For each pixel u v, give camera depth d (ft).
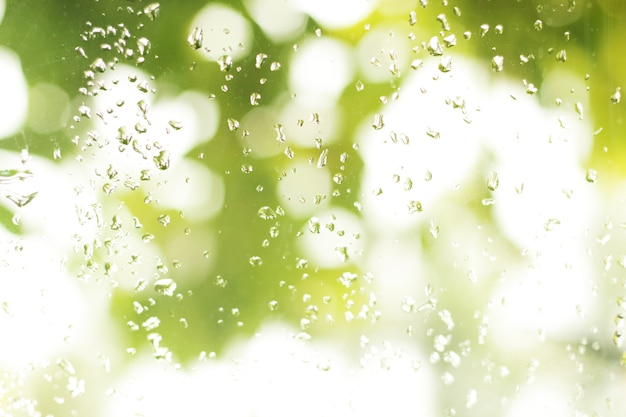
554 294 1.65
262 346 1.66
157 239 1.68
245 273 1.72
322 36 1.71
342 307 1.70
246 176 1.71
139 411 1.63
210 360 1.67
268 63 1.70
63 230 1.61
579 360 1.64
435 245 1.68
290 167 1.71
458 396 1.65
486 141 1.65
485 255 1.66
